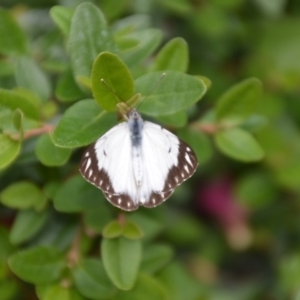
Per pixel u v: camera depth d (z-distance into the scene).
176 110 0.47
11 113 0.48
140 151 0.48
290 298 0.62
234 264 0.67
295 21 0.66
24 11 0.61
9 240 0.52
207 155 0.52
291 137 0.64
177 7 0.59
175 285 0.59
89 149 0.47
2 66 0.53
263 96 0.63
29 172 0.52
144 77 0.48
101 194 0.50
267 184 0.63
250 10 0.65
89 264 0.50
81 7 0.48
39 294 0.49
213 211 0.66
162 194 0.48
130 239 0.50
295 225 0.65
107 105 0.47
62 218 0.52
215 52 0.64
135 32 0.53
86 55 0.48
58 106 0.54
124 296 0.51
